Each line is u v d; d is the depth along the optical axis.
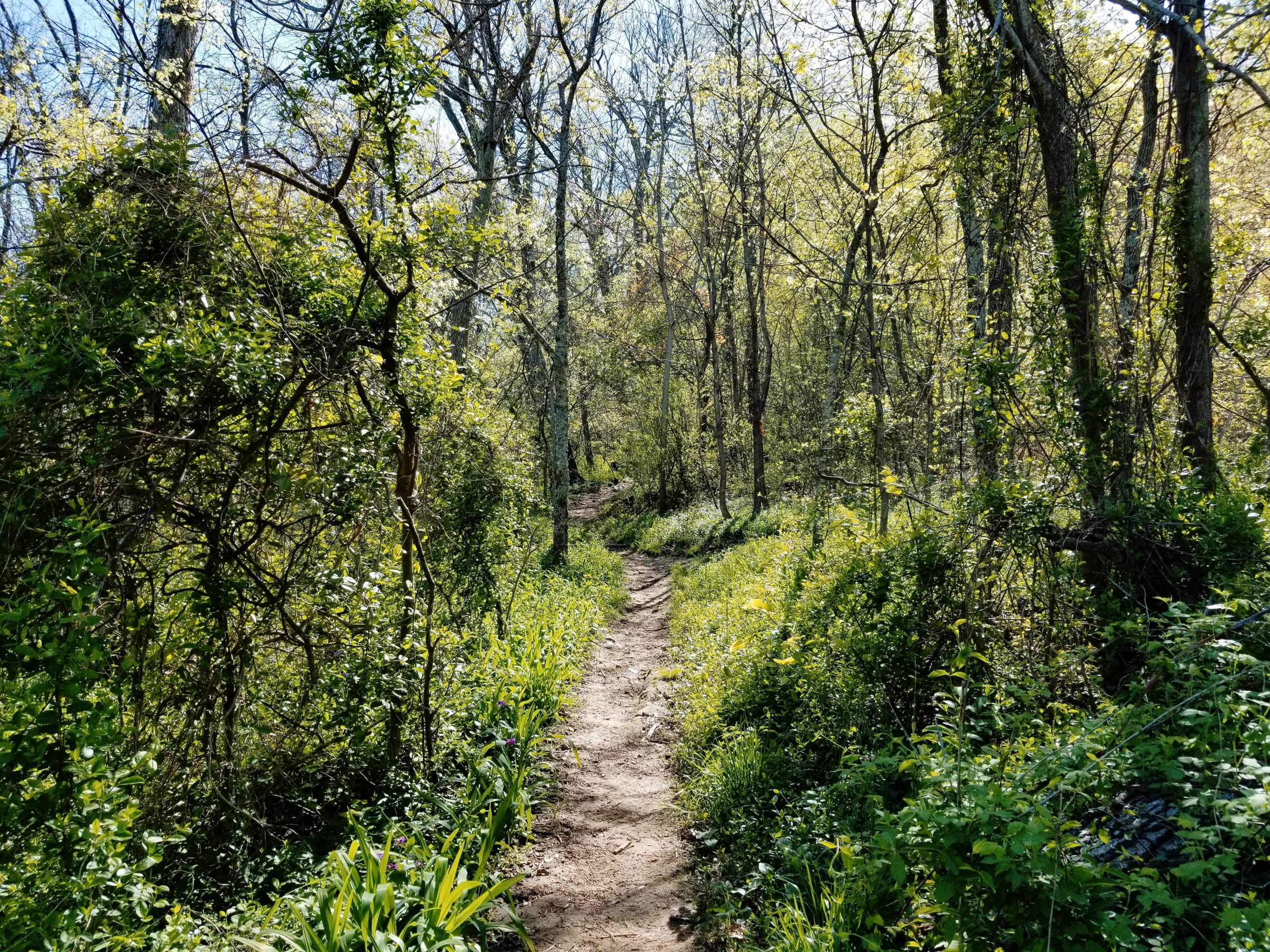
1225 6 4.76
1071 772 2.69
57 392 2.92
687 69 15.87
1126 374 5.07
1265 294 6.49
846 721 4.96
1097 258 5.28
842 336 10.62
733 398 22.73
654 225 22.72
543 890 4.15
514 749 5.12
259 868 3.84
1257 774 2.19
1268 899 2.24
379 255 4.20
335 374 3.89
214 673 3.62
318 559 3.97
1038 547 4.69
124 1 9.45
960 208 6.41
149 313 3.37
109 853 2.55
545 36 11.96
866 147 9.51
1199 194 5.30
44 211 3.50
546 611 8.55
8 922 2.38
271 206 4.16
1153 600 4.57
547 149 12.11
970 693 4.33
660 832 4.73
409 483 4.64
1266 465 5.65
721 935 3.63
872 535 5.66
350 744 4.28
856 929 3.15
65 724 2.57
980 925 2.35
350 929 2.99
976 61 5.76
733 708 5.93
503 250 5.38
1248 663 2.91
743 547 13.27
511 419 7.76
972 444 5.80
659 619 10.67
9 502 2.78
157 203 3.59
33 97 6.28
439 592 6.10
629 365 24.22
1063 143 5.32
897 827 2.61
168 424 3.27
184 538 3.64
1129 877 2.20
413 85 4.04
